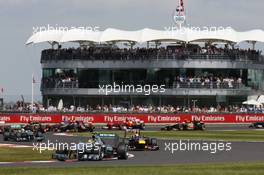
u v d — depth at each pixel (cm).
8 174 7138
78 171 7444
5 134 13462
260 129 19062
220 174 7269
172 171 7512
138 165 8344
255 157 9912
